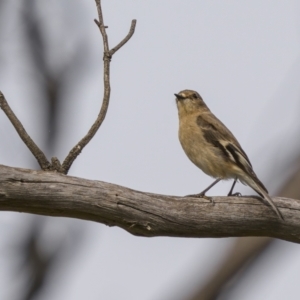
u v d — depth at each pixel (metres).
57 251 13.53
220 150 15.41
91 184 11.21
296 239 12.57
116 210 11.34
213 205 12.02
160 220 11.69
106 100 12.20
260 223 12.27
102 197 11.23
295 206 12.30
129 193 11.45
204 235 12.17
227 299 9.65
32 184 10.87
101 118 12.04
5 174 10.75
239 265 10.19
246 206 12.18
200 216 11.91
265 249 10.67
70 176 11.16
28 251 13.35
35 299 13.27
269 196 12.22
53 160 11.50
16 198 10.85
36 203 10.98
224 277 9.82
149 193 11.70
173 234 12.00
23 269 13.28
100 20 12.65
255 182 12.34
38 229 13.51
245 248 10.44
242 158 15.16
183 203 11.87
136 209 11.48
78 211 11.23
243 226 12.23
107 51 12.48
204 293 9.55
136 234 11.89
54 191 10.97
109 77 12.40
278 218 12.26
